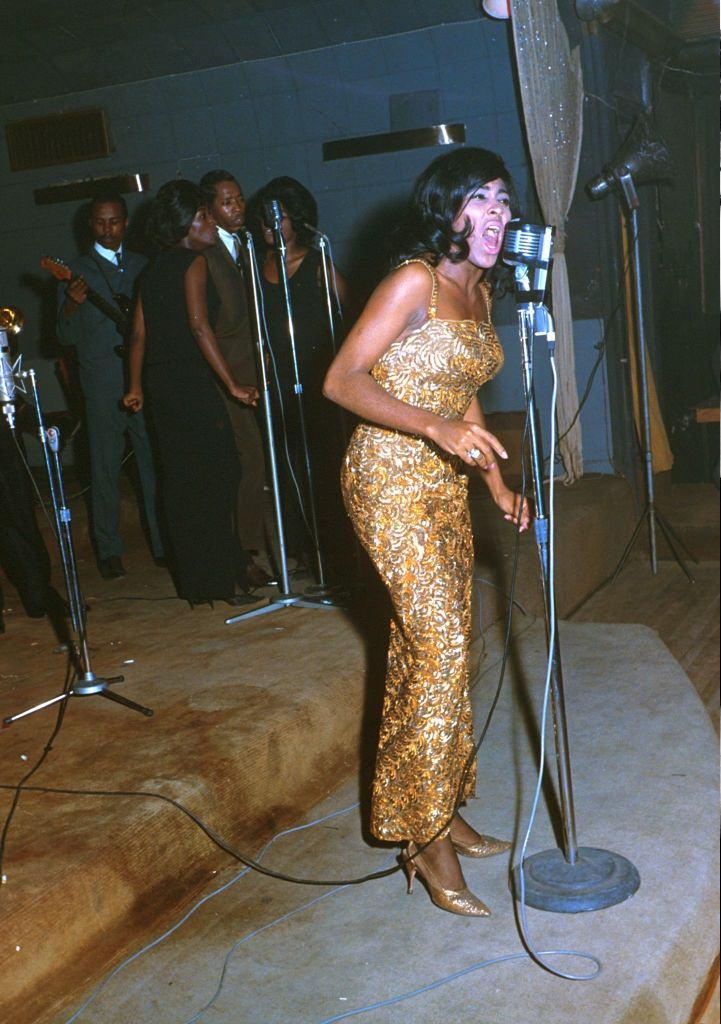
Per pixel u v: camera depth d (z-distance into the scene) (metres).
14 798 2.71
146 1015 2.21
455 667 2.45
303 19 6.45
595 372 6.67
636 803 2.97
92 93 7.14
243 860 2.76
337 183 6.85
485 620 4.38
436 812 2.48
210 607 4.41
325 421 4.68
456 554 2.48
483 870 2.69
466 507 2.56
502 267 2.48
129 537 5.85
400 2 6.26
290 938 2.46
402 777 2.50
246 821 2.88
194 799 2.72
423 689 2.45
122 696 3.36
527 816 2.95
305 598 4.32
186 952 2.42
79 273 5.10
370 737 3.43
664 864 2.64
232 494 4.35
